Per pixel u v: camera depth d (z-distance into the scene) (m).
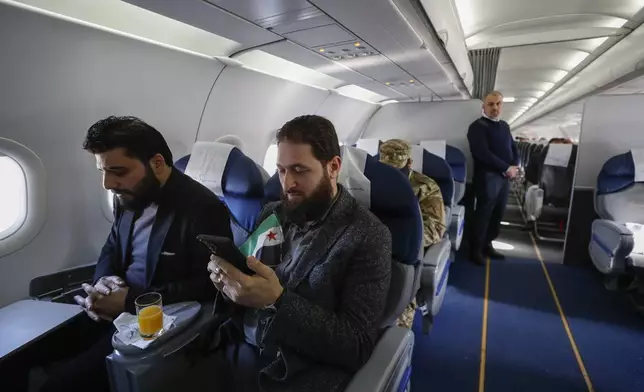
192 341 1.20
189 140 2.65
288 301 0.91
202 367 1.28
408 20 1.86
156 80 2.16
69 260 1.93
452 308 3.06
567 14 3.00
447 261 2.65
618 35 3.29
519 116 15.00
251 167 2.08
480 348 2.48
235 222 2.10
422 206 2.43
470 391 2.06
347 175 1.45
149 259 1.43
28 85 1.58
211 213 1.47
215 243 0.90
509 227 5.71
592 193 3.90
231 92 2.77
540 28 3.32
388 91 4.20
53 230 1.83
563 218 5.09
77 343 1.48
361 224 1.05
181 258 1.45
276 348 0.99
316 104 4.03
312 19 1.68
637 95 3.59
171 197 1.46
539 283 3.57
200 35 2.12
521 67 5.48
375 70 2.94
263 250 1.24
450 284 3.56
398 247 1.39
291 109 3.67
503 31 3.42
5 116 1.54
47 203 1.77
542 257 4.34
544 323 2.81
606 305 3.10
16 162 1.64
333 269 1.02
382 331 1.28
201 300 1.42
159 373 1.12
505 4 2.86
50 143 1.75
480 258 4.11
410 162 2.47
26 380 1.28
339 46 2.20
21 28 1.44
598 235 3.34
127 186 1.34
